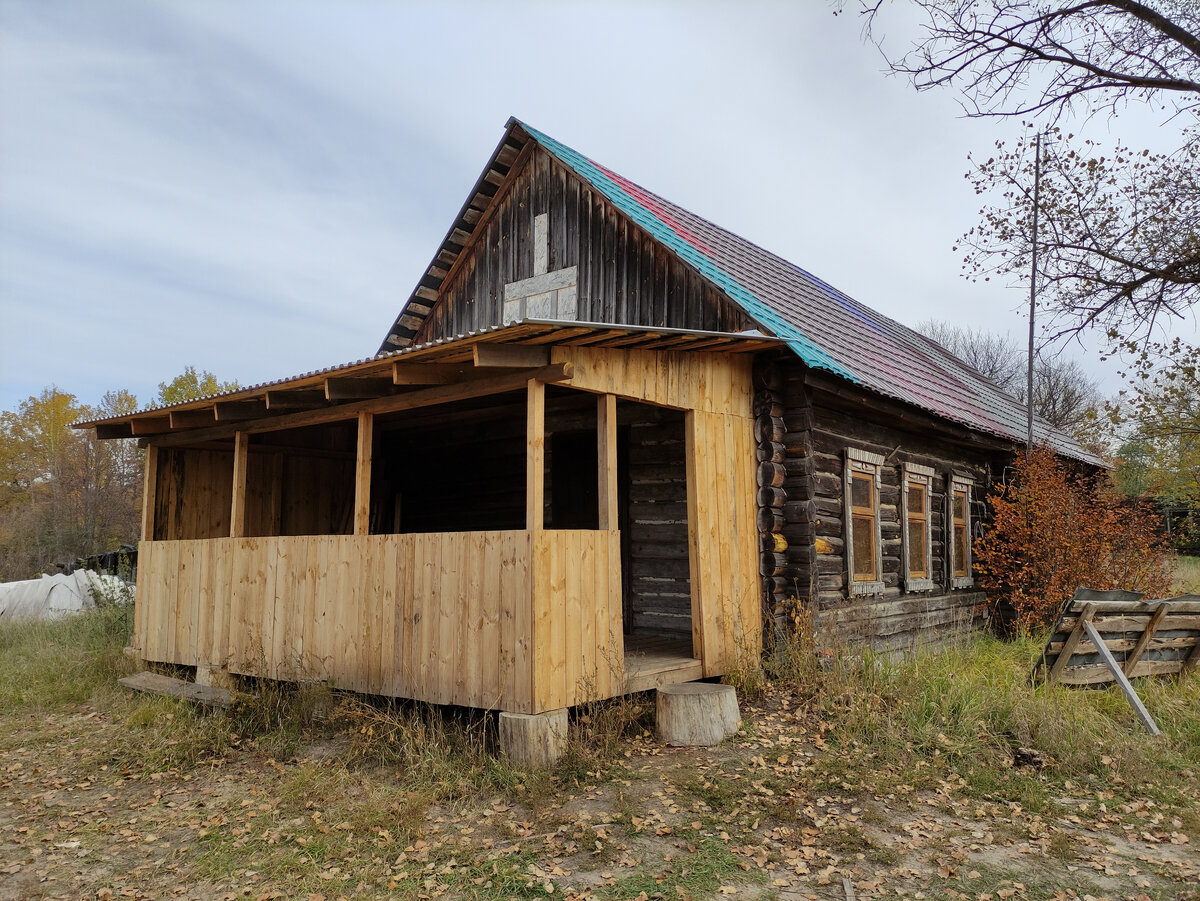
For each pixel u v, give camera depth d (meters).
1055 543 12.08
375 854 5.03
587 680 6.67
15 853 5.29
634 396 7.41
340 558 7.82
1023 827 5.33
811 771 6.18
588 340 6.58
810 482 9.02
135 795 6.31
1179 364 12.80
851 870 4.73
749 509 8.91
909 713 7.20
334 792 6.01
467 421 11.07
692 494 8.10
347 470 12.01
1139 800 5.87
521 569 6.34
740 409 8.94
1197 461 19.72
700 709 6.86
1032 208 13.62
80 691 9.47
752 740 6.91
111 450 36.94
